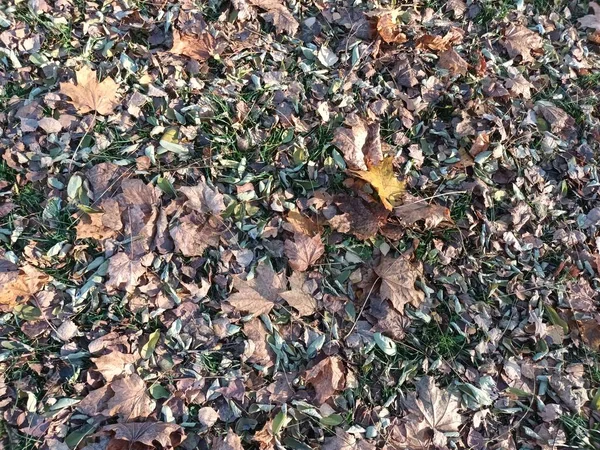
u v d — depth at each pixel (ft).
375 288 3.26
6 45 3.48
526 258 3.52
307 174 3.45
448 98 3.80
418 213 3.34
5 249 3.07
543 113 3.93
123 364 2.89
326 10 3.97
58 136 3.31
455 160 3.63
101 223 3.11
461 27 4.11
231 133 3.48
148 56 3.58
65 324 2.96
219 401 2.92
